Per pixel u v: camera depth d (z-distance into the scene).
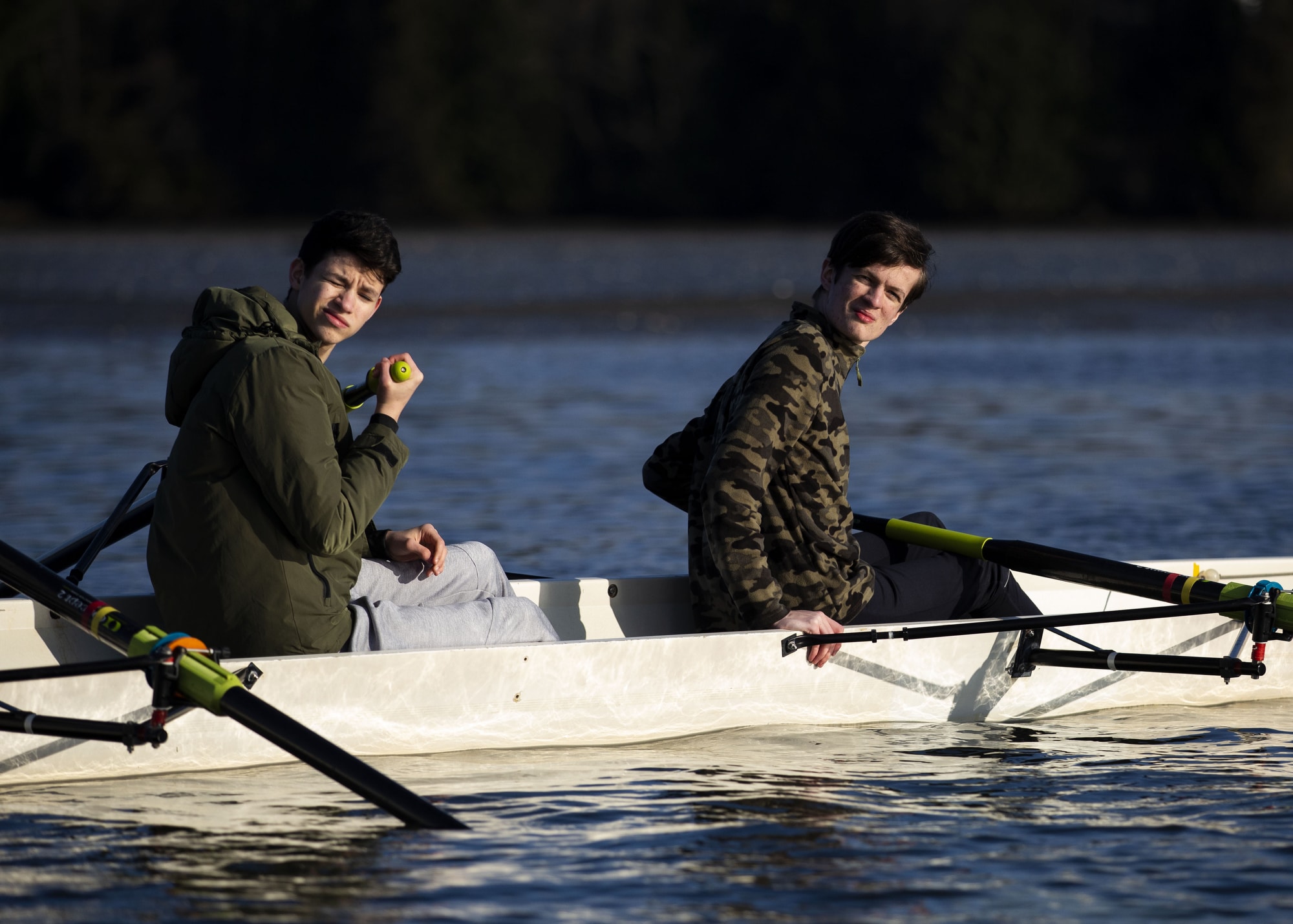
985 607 19.92
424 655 16.55
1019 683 19.53
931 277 17.52
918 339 95.62
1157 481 40.69
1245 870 13.61
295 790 15.65
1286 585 22.42
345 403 17.47
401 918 12.38
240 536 15.65
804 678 18.25
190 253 167.00
